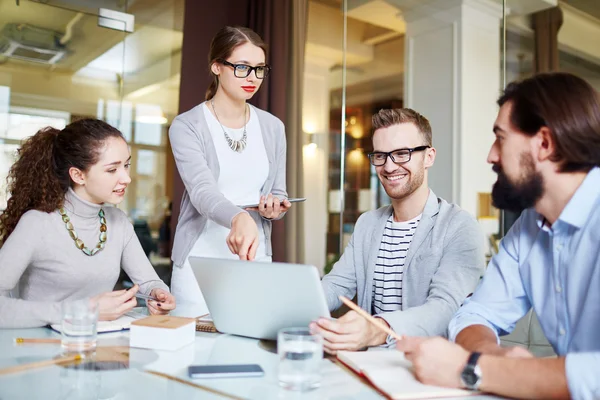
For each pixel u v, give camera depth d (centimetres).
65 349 107
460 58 331
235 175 197
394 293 163
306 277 103
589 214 99
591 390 77
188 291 193
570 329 106
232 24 409
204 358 103
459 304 135
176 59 412
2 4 365
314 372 86
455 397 82
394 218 170
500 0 299
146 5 401
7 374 91
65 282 156
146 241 412
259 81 192
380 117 165
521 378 80
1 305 131
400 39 376
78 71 387
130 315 143
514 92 99
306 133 455
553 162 95
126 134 402
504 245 124
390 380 87
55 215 156
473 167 326
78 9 382
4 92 368
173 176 401
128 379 89
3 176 364
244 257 143
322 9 430
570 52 264
